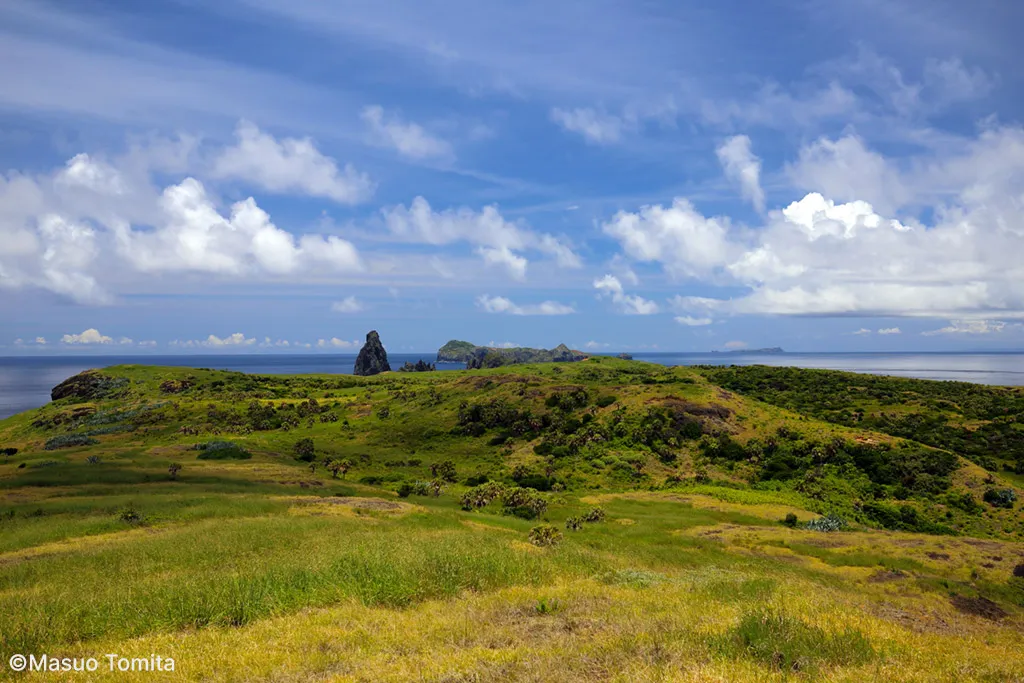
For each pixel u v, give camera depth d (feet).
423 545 59.77
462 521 112.37
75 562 59.11
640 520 137.08
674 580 55.67
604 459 223.71
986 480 183.93
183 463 193.26
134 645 30.40
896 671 27.53
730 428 240.94
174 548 65.72
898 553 103.04
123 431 324.80
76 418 366.63
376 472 229.86
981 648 37.22
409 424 312.50
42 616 34.55
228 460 213.05
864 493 186.50
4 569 56.75
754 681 24.71
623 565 69.36
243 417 355.36
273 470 188.34
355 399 404.77
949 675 27.40
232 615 37.37
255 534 75.56
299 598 40.86
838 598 56.54
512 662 26.81
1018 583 84.94
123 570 54.08
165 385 443.32
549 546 74.54
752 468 209.87
